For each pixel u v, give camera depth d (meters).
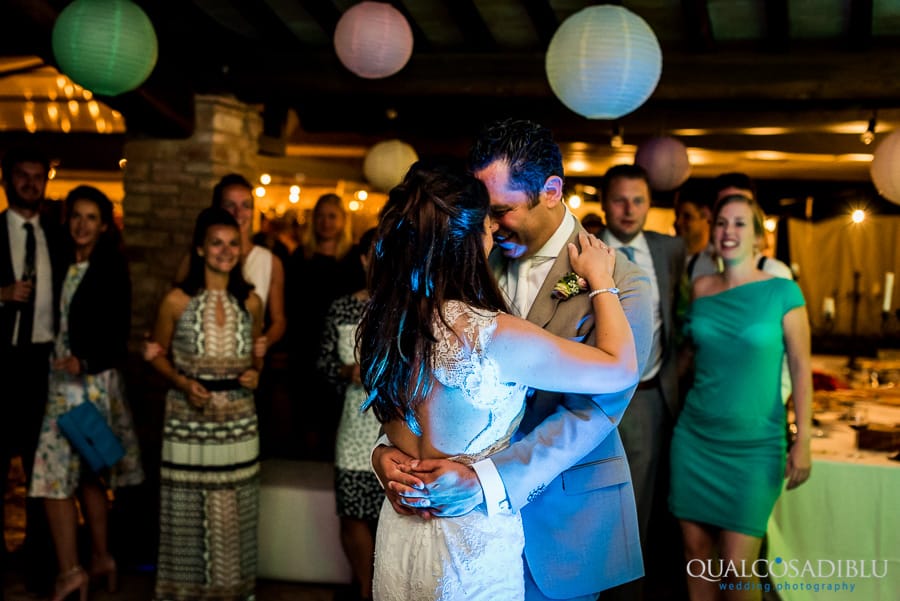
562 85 3.66
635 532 2.18
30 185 4.06
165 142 5.66
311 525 4.24
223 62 5.61
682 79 5.37
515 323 1.79
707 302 3.34
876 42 5.18
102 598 4.03
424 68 5.61
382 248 1.83
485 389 1.78
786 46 5.15
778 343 3.22
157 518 4.73
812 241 9.33
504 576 1.87
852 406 4.37
